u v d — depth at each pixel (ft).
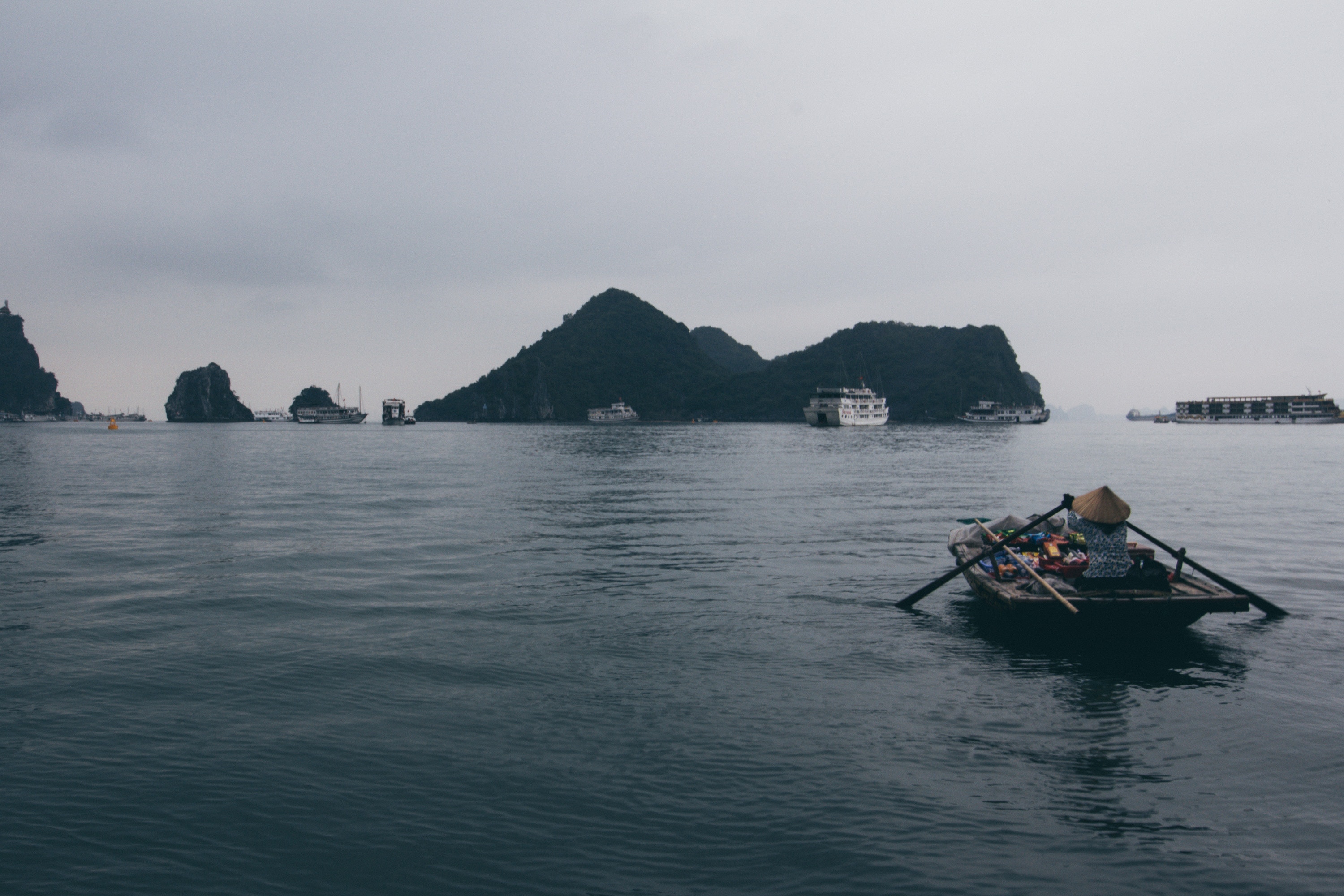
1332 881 18.98
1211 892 18.52
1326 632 40.73
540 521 85.20
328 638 39.06
